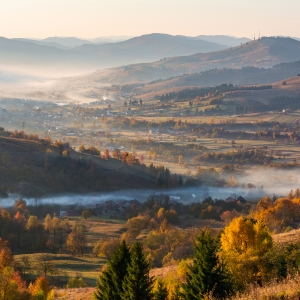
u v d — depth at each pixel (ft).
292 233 218.59
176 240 357.00
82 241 413.39
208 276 125.59
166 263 292.20
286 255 145.69
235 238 155.84
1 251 318.65
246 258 145.28
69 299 200.34
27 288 226.17
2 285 177.78
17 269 294.25
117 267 138.92
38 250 408.87
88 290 217.56
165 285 147.54
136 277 131.75
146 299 133.08
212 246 128.57
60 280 291.58
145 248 353.10
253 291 105.50
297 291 96.78
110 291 139.23
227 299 113.70
